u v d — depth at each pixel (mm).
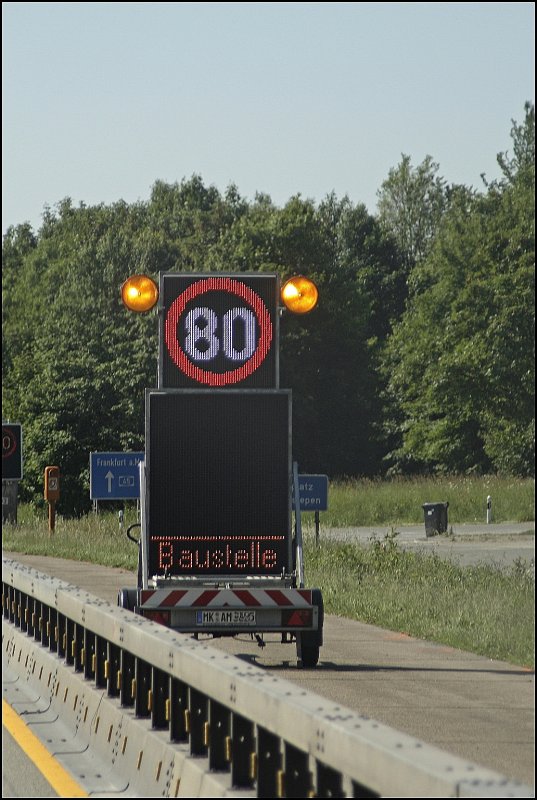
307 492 120750
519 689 45438
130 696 33969
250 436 51531
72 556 128250
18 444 114250
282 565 51594
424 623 64250
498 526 179000
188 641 28766
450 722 38719
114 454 142250
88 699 36875
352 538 147375
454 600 72625
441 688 45656
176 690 29141
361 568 93812
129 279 49531
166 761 28516
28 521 188000
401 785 16766
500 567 100000
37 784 31047
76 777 31938
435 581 83188
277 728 21578
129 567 110625
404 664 52281
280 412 51562
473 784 15430
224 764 26344
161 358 51219
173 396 51344
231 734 25109
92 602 37875
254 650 57969
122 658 34094
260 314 51344
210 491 51469
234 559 51469
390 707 41500
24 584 49406
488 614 65375
